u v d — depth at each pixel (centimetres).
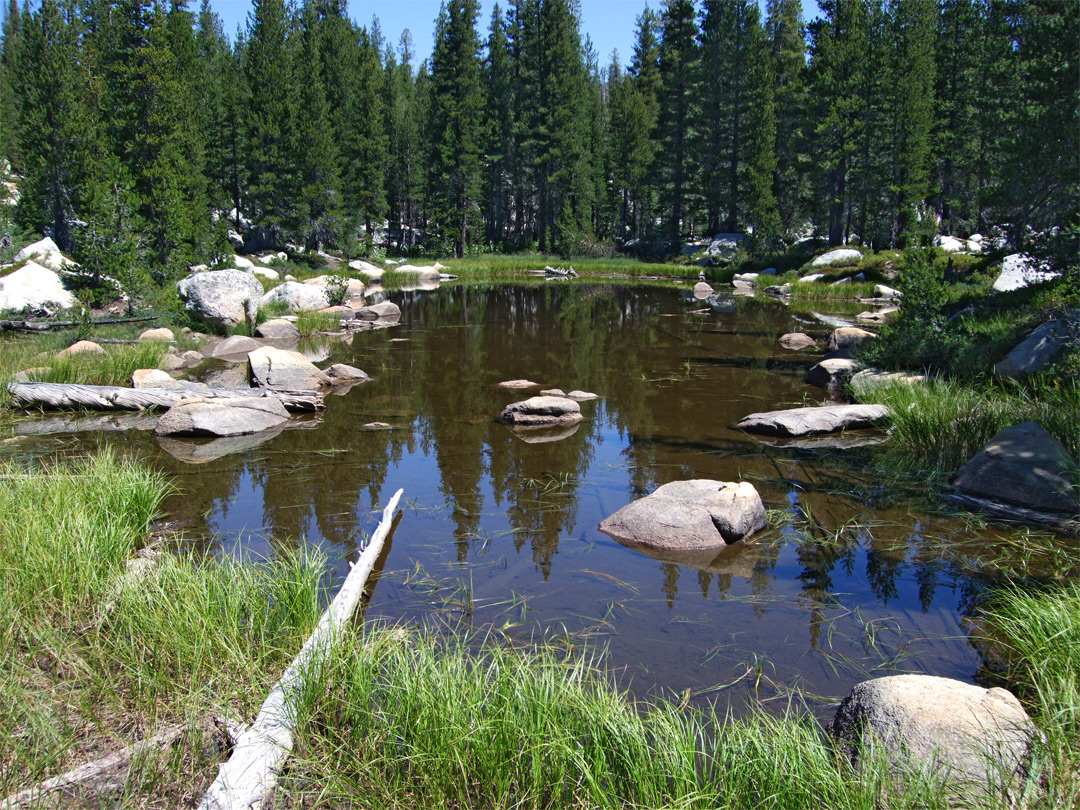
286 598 438
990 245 1577
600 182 5572
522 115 5175
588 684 393
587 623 469
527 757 312
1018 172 1370
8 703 338
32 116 2936
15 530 484
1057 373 931
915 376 1091
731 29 4066
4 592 414
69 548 468
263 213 3909
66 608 418
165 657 379
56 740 321
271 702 343
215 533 618
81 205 1772
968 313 1414
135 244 1748
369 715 336
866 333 1534
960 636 456
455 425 986
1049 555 566
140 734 335
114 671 376
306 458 833
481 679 356
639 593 514
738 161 4309
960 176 3772
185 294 1728
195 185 2827
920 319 1230
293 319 1894
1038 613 422
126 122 2589
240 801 283
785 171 4275
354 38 5347
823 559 572
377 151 4525
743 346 1666
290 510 675
